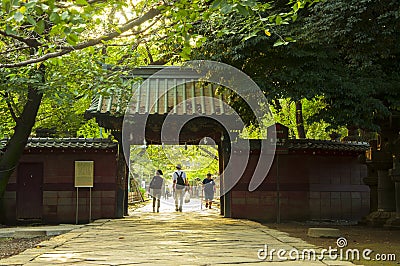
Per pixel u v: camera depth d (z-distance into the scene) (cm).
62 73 1135
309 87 1080
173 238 998
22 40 664
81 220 1545
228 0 550
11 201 1597
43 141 1559
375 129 1097
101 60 1294
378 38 971
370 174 1457
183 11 638
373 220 1349
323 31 994
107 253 793
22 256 758
